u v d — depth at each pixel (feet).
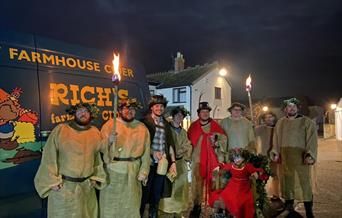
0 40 11.27
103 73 14.66
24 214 11.42
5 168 10.84
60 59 13.08
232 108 20.10
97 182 13.05
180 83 94.17
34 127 11.72
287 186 20.11
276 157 20.70
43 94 12.14
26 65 11.81
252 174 16.92
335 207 21.76
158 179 16.40
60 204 11.64
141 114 16.35
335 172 35.81
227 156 19.29
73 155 11.86
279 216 19.84
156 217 16.52
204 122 19.74
